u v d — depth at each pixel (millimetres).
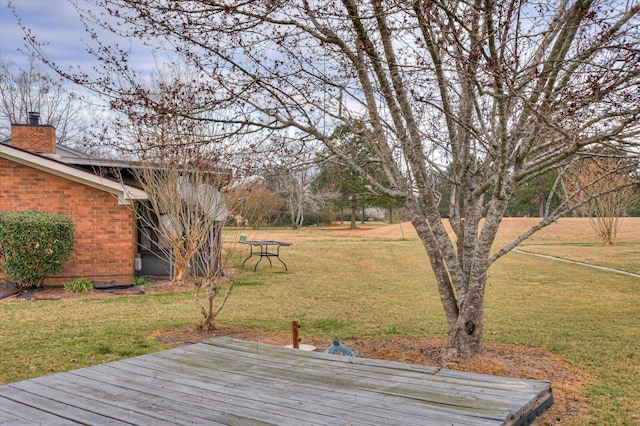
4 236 10922
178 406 2922
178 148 6305
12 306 9727
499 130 5551
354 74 5922
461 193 6836
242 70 5406
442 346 6934
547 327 8641
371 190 6684
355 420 2668
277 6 4805
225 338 4855
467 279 6273
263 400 3020
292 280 14422
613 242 26547
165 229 12367
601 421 4641
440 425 2580
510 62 4547
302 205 45844
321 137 5918
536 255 22266
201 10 4762
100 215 12422
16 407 2914
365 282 14312
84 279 11836
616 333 8195
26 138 14242
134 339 7188
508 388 3217
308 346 6945
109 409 2871
